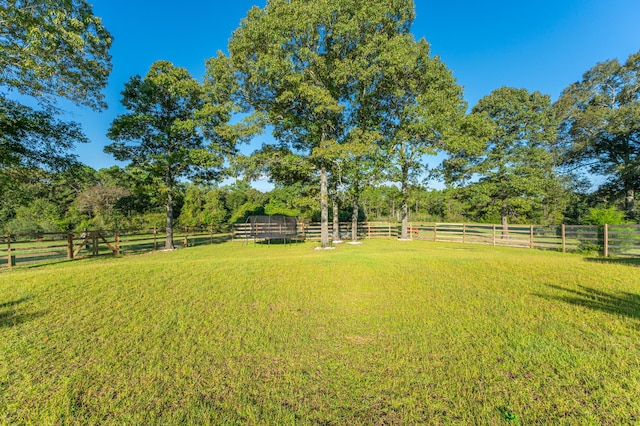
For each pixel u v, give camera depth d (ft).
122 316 15.78
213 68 46.75
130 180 64.13
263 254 45.75
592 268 24.34
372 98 53.21
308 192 59.57
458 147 55.16
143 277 22.40
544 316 14.69
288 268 26.27
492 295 18.37
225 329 14.37
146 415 8.52
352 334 13.78
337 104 44.50
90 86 36.29
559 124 76.69
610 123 68.44
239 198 149.07
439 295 18.85
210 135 57.82
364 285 21.66
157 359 11.59
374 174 51.85
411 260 29.12
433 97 51.31
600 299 16.80
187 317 15.79
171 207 58.23
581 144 74.18
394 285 21.45
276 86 45.29
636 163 64.85
